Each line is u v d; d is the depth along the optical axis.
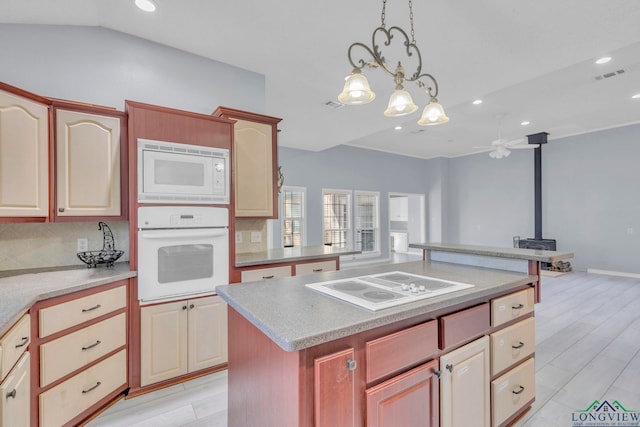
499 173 8.10
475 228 8.61
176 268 2.26
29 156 1.86
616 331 3.33
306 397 1.00
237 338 1.46
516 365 1.79
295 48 2.68
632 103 4.78
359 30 2.41
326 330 1.01
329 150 7.29
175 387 2.24
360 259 7.86
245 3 2.12
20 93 1.81
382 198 8.27
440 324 1.37
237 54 2.79
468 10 2.13
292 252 3.17
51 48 2.26
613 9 2.09
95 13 2.22
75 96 2.31
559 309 4.07
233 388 1.51
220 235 2.44
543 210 7.17
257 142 2.86
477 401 1.52
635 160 5.92
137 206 2.12
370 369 1.14
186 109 2.73
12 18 2.11
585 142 6.54
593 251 6.45
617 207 6.14
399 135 6.77
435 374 1.34
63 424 1.69
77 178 2.07
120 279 2.03
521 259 1.91
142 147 2.13
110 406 2.01
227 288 1.56
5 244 2.14
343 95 1.66
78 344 1.77
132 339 2.12
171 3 2.12
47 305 1.61
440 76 3.09
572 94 4.40
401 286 1.53
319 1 2.08
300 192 6.93
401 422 1.22
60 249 2.31
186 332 2.30
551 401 2.11
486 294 1.51
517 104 4.81
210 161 2.39
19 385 1.39
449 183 9.23
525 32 2.37
